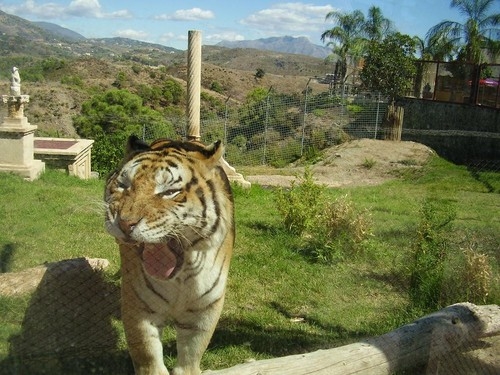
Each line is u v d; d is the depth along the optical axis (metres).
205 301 3.14
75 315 3.20
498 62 9.19
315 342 3.93
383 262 5.13
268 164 11.16
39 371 2.82
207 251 3.05
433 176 6.34
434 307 4.50
